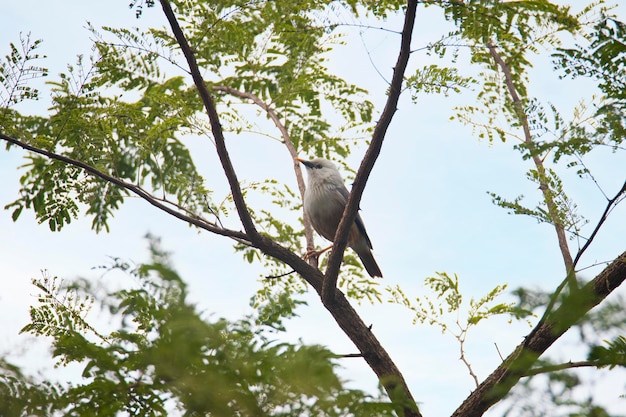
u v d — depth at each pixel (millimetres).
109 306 3959
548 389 3760
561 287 3756
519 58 11453
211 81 12875
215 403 3637
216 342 3840
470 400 8320
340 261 9789
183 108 10969
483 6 8719
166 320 3768
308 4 9336
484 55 11617
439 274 9758
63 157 9914
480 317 9406
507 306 9289
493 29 9070
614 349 3852
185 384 3660
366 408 3750
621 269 7395
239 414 3678
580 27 8594
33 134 10562
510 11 8898
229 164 9844
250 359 3824
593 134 5820
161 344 3699
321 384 3727
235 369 3758
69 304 5512
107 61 10742
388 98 8695
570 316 3664
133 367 3900
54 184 10516
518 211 8000
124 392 3908
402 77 8477
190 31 10750
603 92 6492
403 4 8945
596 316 3633
